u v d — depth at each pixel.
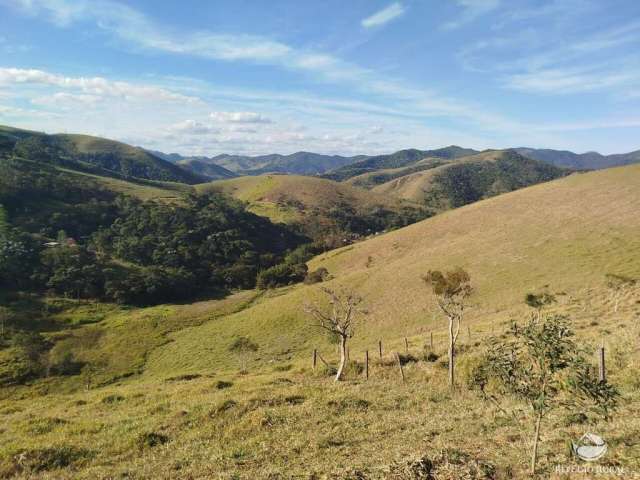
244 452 12.63
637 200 69.00
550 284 48.78
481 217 91.12
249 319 74.56
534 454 8.41
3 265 107.38
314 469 10.51
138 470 11.87
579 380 7.63
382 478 9.07
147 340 76.75
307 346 54.44
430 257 75.94
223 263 143.75
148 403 22.03
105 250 136.12
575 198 80.00
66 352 70.25
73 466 12.79
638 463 8.25
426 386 20.25
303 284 107.38
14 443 15.61
